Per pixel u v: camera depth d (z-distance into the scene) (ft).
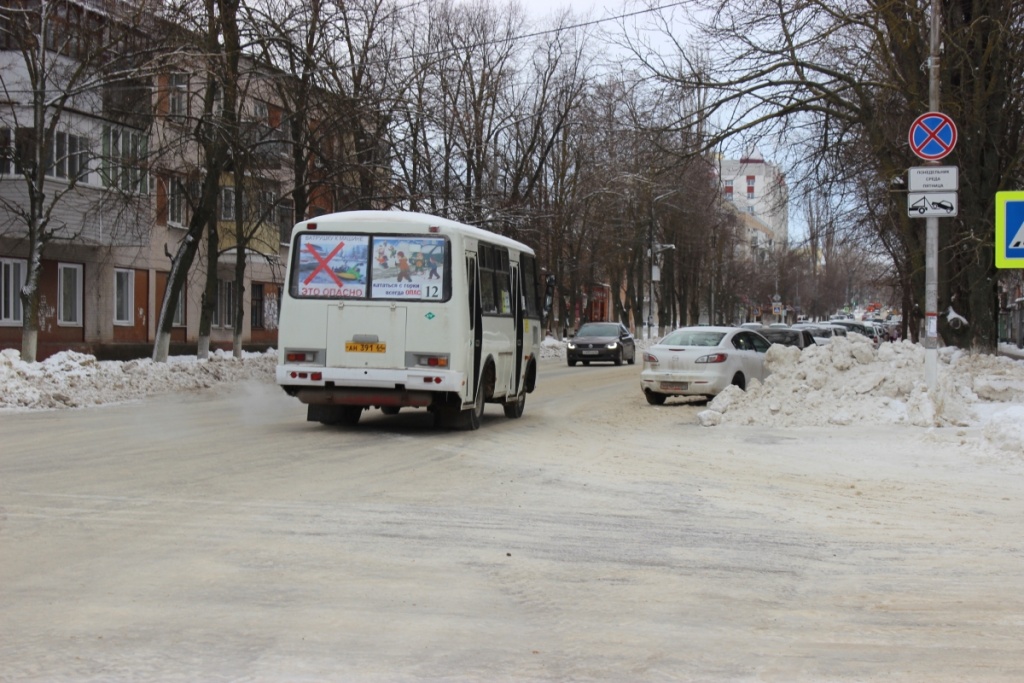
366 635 18.26
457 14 134.41
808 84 75.77
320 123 90.63
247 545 24.70
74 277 109.09
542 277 157.48
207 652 17.17
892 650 17.98
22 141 88.89
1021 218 41.78
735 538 26.94
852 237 93.86
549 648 17.80
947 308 79.41
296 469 37.04
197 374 81.30
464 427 51.90
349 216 49.42
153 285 123.65
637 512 30.27
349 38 93.09
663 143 78.38
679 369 69.10
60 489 31.65
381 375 48.57
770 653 17.74
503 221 111.65
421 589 21.31
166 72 73.26
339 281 49.19
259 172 90.84
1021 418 43.93
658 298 229.45
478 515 29.17
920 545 26.43
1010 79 71.15
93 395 65.67
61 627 18.38
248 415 58.54
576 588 21.72
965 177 73.05
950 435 48.98
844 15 71.82
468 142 132.77
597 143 139.13
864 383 57.72
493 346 54.80
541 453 43.68
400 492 32.73
